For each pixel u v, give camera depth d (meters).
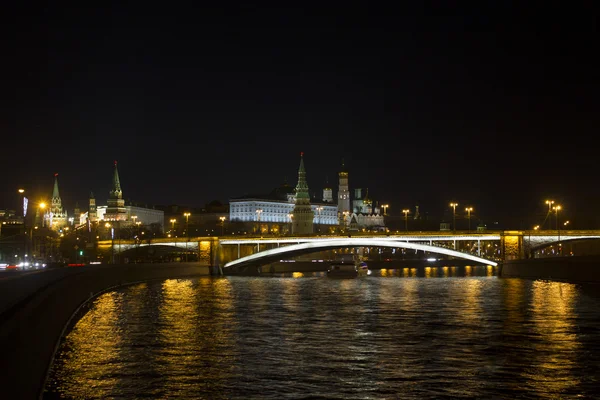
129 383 51.72
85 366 57.16
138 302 108.81
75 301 90.00
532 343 67.69
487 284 158.75
